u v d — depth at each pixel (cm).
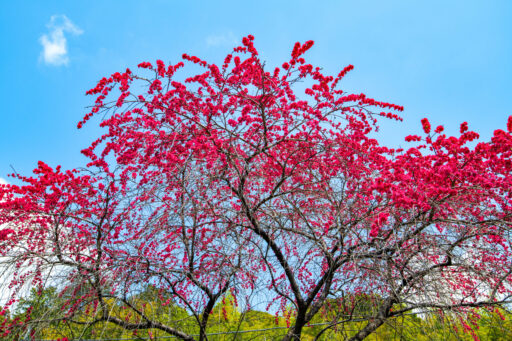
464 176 480
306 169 569
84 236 521
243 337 612
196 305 507
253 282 440
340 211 447
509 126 516
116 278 399
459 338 389
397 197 389
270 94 517
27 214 503
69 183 541
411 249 433
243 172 502
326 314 516
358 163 564
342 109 587
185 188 418
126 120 574
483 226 402
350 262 449
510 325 494
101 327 432
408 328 441
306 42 510
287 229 468
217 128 530
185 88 531
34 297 440
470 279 471
